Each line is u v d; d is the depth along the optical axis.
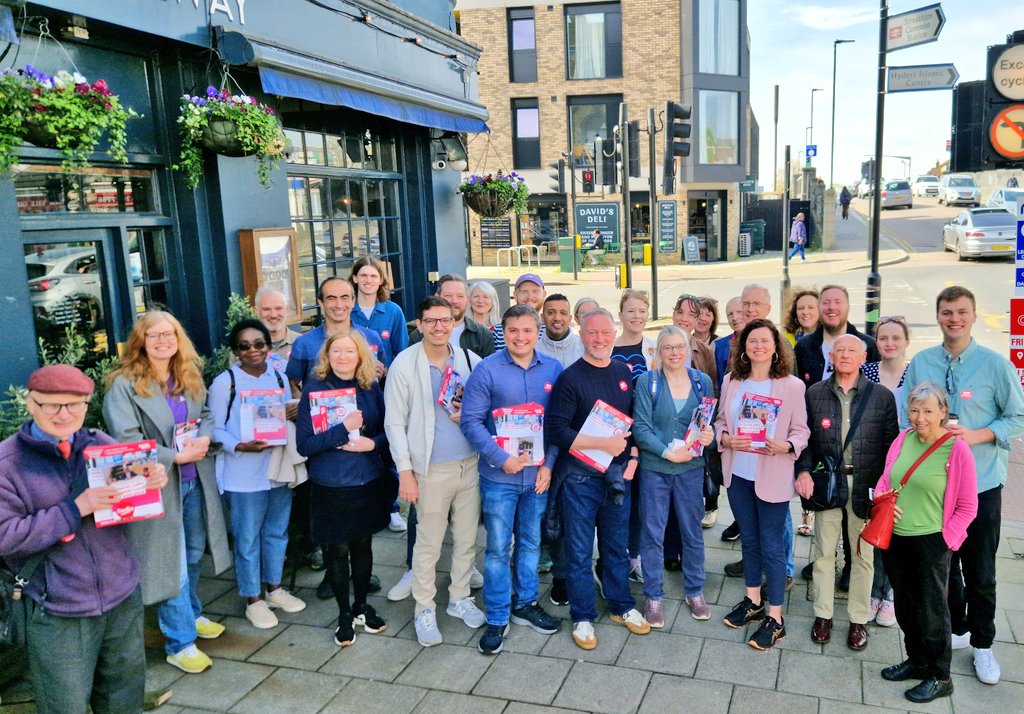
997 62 4.79
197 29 5.79
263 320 5.33
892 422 4.34
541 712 3.90
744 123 27.42
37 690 3.21
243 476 4.67
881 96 9.73
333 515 4.44
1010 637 4.52
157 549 3.96
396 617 4.93
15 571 3.10
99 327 5.51
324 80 6.93
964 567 4.15
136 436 3.95
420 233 9.72
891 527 3.91
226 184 6.17
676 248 27.84
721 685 4.11
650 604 4.77
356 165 8.65
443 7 9.95
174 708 3.97
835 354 4.36
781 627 4.52
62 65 5.16
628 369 4.71
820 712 3.86
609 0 26.28
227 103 5.56
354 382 4.57
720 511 6.72
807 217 30.84
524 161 27.81
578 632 4.54
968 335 4.26
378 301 6.32
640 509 4.85
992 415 4.18
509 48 27.00
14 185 4.63
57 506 3.03
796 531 6.13
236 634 4.73
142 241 5.86
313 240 7.91
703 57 26.16
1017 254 4.67
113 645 3.38
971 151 5.00
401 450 4.50
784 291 17.27
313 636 4.70
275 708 3.97
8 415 4.10
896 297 17.30
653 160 14.34
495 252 29.25
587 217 28.05
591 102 27.16
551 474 4.62
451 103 9.28
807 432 4.43
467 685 4.16
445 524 4.70
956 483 3.84
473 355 4.88
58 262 5.20
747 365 4.70
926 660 4.00
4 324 4.58
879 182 9.90
